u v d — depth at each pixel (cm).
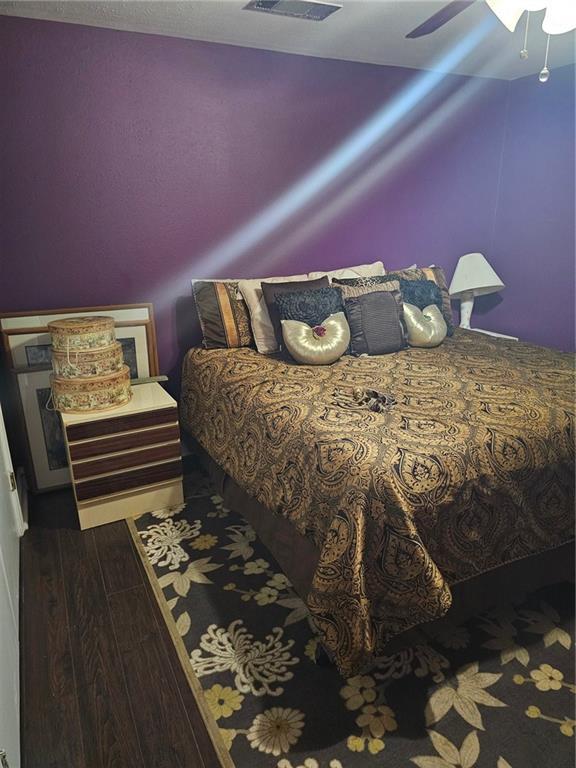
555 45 275
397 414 179
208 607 184
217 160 277
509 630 173
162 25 235
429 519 145
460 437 159
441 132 340
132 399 245
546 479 165
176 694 150
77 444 220
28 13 216
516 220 368
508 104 355
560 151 328
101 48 235
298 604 186
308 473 165
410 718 142
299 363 246
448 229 368
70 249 254
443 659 161
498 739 136
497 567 163
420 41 266
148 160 260
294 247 316
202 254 289
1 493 182
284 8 220
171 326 291
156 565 207
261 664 160
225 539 225
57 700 147
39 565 206
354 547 138
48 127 234
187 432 292
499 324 394
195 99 262
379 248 346
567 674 155
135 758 132
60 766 130
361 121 311
